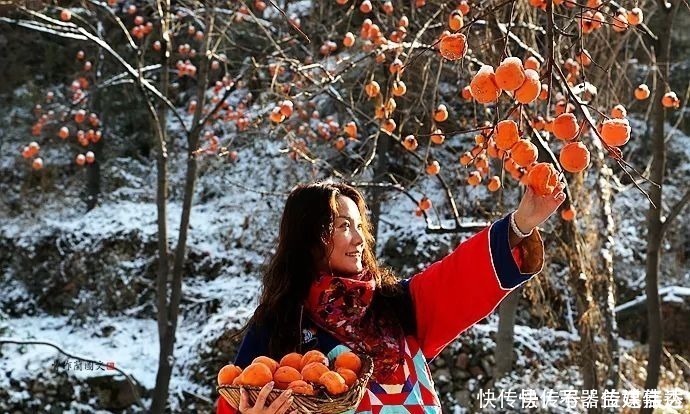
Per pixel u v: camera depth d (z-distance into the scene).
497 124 1.41
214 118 5.85
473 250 1.69
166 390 5.02
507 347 5.81
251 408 1.45
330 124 5.64
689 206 7.80
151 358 7.41
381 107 2.97
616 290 7.16
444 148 7.95
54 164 10.20
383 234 7.80
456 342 6.32
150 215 9.16
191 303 8.02
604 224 3.91
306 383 1.45
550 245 5.39
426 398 1.69
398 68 2.97
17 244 9.14
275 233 8.56
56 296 8.71
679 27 7.92
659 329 4.03
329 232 1.75
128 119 10.52
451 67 4.87
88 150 10.14
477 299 1.71
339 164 7.71
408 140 3.16
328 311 1.70
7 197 9.90
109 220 9.06
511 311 5.74
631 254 7.32
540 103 3.61
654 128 3.88
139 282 8.38
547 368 6.15
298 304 1.73
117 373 6.90
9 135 10.45
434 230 3.85
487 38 3.46
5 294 8.84
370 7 3.65
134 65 9.27
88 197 9.68
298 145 4.66
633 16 2.32
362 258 1.84
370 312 1.75
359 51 4.50
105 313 8.33
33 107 10.47
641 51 6.18
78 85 6.02
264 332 1.75
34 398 6.85
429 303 1.78
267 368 1.50
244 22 7.15
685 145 8.48
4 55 10.70
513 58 1.32
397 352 1.70
